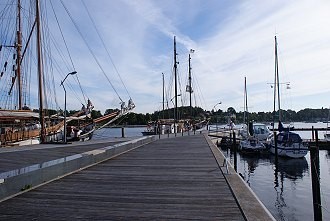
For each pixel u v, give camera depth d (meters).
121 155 15.18
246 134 45.53
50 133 26.69
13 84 29.77
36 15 25.72
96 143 22.19
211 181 8.45
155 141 26.17
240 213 5.54
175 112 44.91
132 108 32.81
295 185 20.95
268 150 36.66
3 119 22.69
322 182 21.45
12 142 22.47
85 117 30.44
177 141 26.05
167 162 12.47
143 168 10.85
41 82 25.33
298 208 15.12
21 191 7.20
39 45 25.62
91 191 7.29
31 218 5.34
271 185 21.03
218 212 5.61
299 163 31.12
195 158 13.79
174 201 6.39
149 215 5.48
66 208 5.91
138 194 7.00
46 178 8.41
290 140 34.25
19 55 29.64
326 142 39.25
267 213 5.41
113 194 7.00
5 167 10.63
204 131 48.91
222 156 14.09
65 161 9.55
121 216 5.43
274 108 50.28
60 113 30.78
